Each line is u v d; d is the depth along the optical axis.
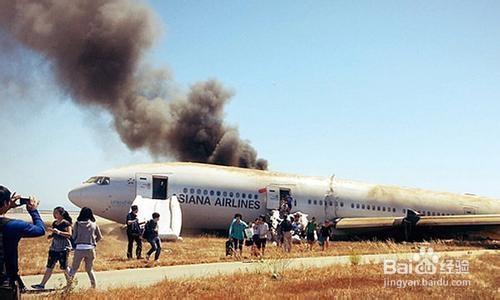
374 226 41.81
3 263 7.77
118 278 17.58
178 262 22.61
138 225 23.94
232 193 40.50
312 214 42.97
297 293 14.02
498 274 18.94
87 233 14.70
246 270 19.11
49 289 15.11
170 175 39.69
